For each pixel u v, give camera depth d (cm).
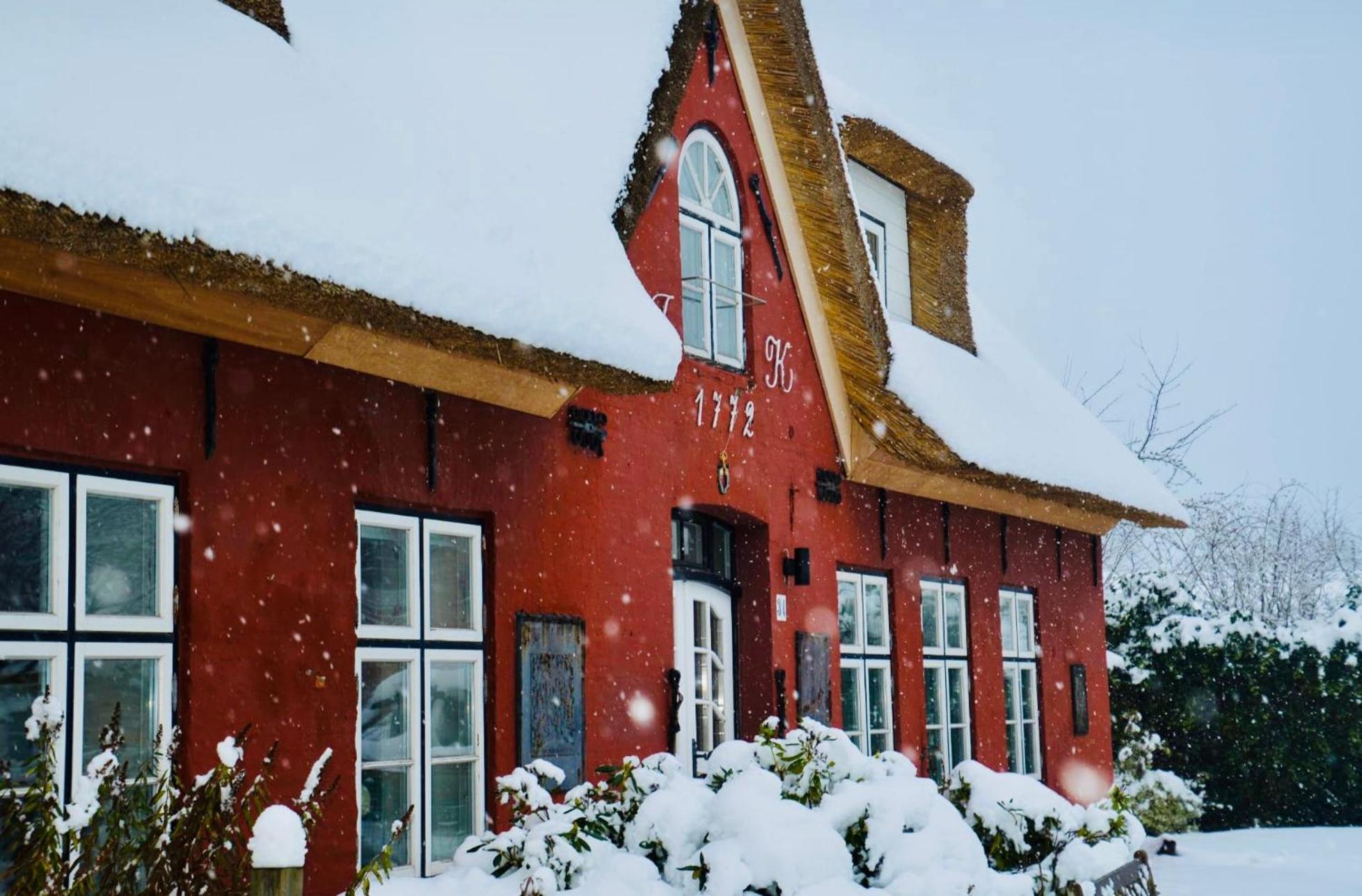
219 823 471
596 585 795
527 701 729
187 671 568
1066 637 1424
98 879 464
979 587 1257
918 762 1125
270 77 584
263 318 591
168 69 531
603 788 578
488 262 618
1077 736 1424
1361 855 1385
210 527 584
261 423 610
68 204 446
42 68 472
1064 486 1193
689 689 902
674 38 818
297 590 618
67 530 536
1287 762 1688
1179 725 1709
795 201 1008
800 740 564
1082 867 583
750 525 964
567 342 640
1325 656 1678
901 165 1230
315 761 616
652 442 853
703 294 926
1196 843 1516
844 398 1058
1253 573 3241
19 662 520
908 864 518
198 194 488
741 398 941
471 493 716
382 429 669
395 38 717
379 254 556
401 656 674
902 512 1144
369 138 610
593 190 750
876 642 1104
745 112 977
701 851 511
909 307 1273
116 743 469
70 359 539
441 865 685
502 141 712
